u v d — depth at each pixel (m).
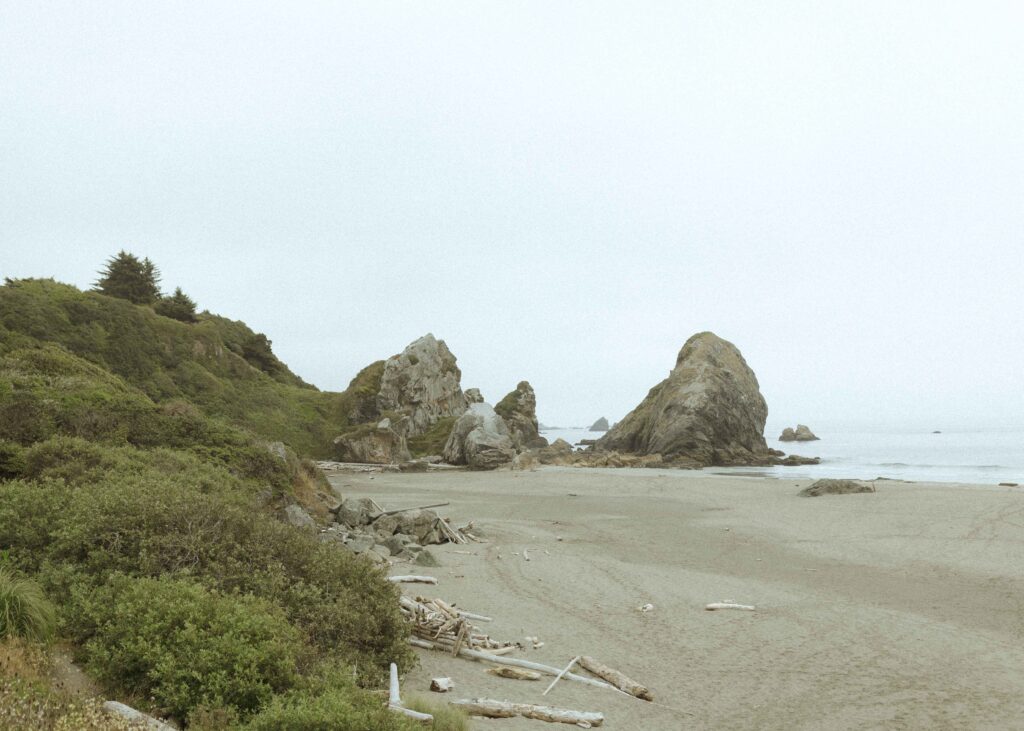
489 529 28.03
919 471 63.31
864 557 21.28
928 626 13.80
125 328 62.00
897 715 9.28
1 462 14.70
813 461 76.62
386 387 87.69
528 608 15.20
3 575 8.20
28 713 5.75
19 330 51.38
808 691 10.20
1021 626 13.77
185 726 6.75
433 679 9.79
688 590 17.09
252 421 69.19
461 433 76.50
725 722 9.02
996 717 9.20
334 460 73.12
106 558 9.48
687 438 78.12
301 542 11.40
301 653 8.25
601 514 33.22
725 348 89.25
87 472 14.51
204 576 9.55
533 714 8.84
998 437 168.25
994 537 23.77
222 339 84.44
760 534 26.30
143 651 7.36
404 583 17.44
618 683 10.37
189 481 16.19
